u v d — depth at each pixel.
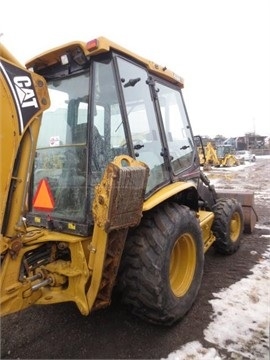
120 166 2.16
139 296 2.54
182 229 2.80
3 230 2.14
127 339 2.58
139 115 2.82
